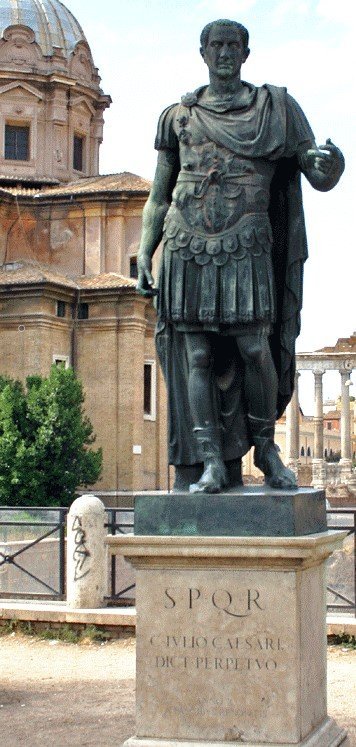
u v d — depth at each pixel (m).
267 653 7.62
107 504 58.41
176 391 8.39
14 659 15.87
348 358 76.25
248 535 7.67
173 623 7.77
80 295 59.59
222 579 7.72
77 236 63.44
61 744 10.97
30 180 66.88
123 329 59.22
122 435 58.84
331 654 15.52
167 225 8.20
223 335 8.20
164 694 7.75
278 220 8.45
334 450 143.38
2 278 57.88
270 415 8.35
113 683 14.09
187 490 8.34
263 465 8.41
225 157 8.04
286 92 8.25
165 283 8.15
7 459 49.78
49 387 50.94
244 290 7.98
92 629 17.09
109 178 66.19
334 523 17.92
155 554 7.73
